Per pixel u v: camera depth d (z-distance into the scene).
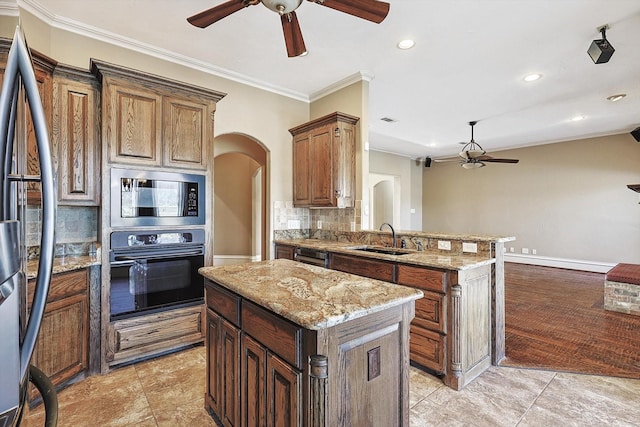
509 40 2.92
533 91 4.13
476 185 8.10
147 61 3.12
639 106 4.67
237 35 2.89
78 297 2.27
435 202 8.95
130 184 2.49
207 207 2.89
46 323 2.06
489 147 7.51
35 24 2.50
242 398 1.55
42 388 0.84
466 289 2.29
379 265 2.73
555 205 6.79
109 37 2.88
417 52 3.16
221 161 6.57
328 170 3.63
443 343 2.30
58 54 2.65
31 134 1.91
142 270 2.55
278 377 1.30
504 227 7.57
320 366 1.13
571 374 2.43
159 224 2.62
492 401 2.09
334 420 1.17
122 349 2.47
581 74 3.62
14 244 0.62
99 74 2.41
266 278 1.71
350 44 3.01
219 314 1.77
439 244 2.91
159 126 2.62
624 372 2.46
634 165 5.88
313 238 4.27
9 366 0.62
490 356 2.55
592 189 6.32
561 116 5.14
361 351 1.26
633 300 3.80
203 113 2.86
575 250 6.52
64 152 2.35
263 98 3.96
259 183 6.48
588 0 2.36
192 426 1.86
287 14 1.96
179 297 2.73
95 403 2.06
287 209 4.20
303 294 1.41
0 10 0.70
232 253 6.60
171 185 2.68
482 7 2.45
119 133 2.44
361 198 3.65
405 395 1.43
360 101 3.68
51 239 0.72
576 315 3.77
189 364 2.57
